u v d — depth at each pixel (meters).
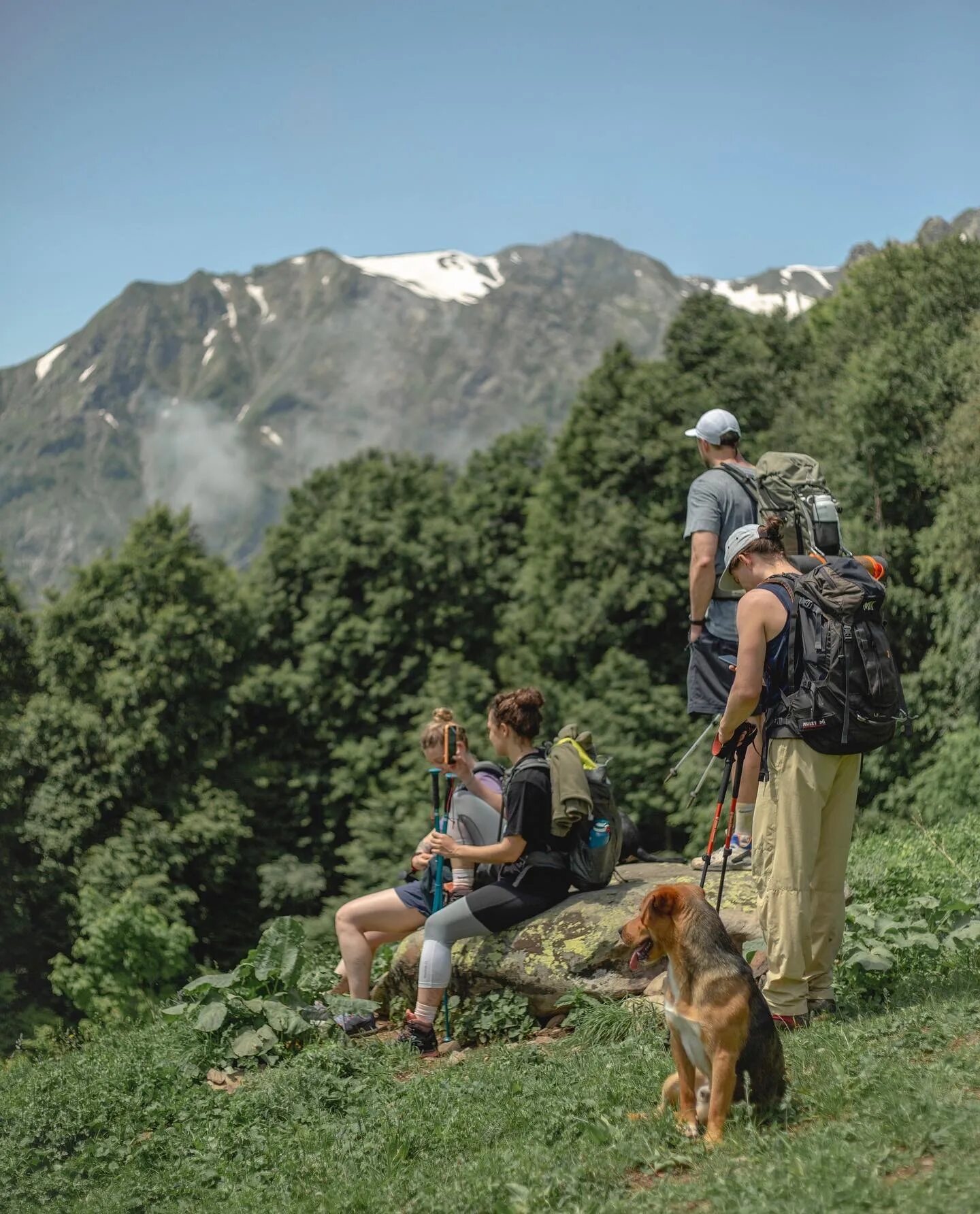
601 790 7.17
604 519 31.72
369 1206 4.69
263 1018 7.17
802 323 40.22
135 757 34.03
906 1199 3.55
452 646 36.38
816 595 5.45
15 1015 29.52
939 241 37.88
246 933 34.88
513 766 7.25
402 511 37.53
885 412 29.66
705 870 6.19
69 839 32.50
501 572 37.94
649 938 4.55
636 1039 6.03
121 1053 7.31
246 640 36.97
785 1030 5.65
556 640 31.80
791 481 6.80
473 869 7.41
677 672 31.16
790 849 5.56
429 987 6.89
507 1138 5.08
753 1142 4.19
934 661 25.84
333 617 36.62
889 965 6.23
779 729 5.49
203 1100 6.34
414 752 33.38
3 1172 5.97
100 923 26.95
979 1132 3.91
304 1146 5.59
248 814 34.53
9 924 31.98
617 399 35.06
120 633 35.12
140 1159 5.89
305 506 40.19
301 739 37.22
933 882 9.02
